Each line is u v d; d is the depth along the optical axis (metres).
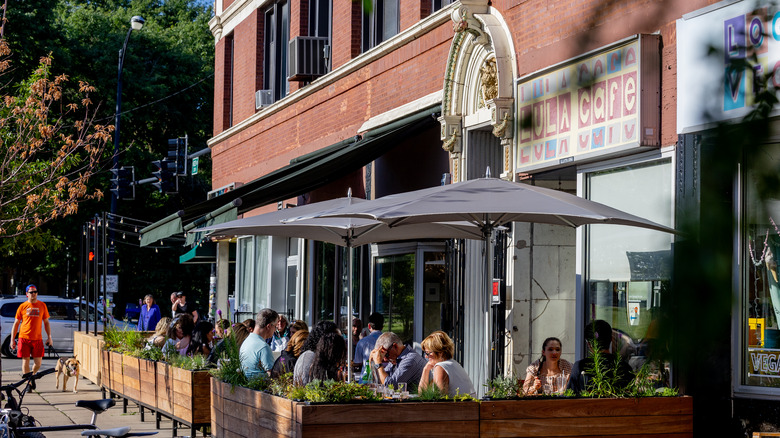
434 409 6.57
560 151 9.76
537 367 8.77
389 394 7.54
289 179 12.73
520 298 10.77
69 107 16.22
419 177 13.95
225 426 8.30
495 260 11.05
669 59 8.34
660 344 1.60
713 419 7.45
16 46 33.41
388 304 14.95
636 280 8.98
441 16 12.62
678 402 7.10
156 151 43.12
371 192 15.59
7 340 26.53
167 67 42.22
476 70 11.93
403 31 13.73
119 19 46.72
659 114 8.46
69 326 28.06
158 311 21.69
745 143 1.57
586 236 9.84
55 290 48.16
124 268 41.91
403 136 12.92
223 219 11.88
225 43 23.67
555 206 7.07
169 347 11.41
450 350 7.94
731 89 1.67
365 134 14.63
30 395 15.75
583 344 9.78
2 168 15.22
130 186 23.69
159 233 13.89
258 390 7.71
